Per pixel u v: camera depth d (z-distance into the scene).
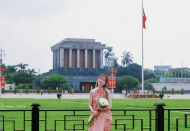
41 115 27.86
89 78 129.25
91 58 142.00
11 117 26.42
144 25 67.88
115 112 31.53
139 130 19.72
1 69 70.88
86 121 23.88
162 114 13.38
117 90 123.31
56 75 115.69
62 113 29.64
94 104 12.21
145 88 127.44
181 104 45.97
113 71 67.75
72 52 140.50
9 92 106.44
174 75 168.00
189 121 24.48
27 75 137.12
